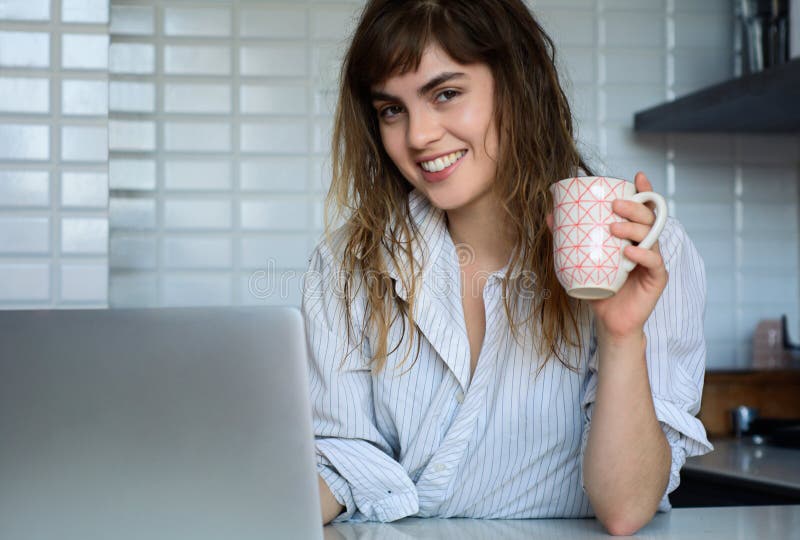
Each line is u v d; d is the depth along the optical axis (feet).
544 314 3.90
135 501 2.54
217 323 2.58
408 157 3.89
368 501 3.77
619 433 3.33
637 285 3.29
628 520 3.29
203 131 7.89
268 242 7.95
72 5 5.86
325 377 4.09
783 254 8.59
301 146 7.98
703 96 7.22
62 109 5.86
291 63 7.98
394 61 3.68
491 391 3.97
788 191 8.61
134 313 2.58
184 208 7.86
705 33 8.44
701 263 4.05
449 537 3.23
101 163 5.88
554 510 3.95
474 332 4.12
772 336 8.36
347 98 4.26
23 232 5.81
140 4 7.83
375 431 4.04
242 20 7.93
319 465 3.85
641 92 8.37
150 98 7.84
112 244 7.73
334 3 8.00
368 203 4.24
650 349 3.76
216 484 2.56
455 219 4.15
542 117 4.04
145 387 2.56
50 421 2.55
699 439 3.69
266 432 2.58
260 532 2.57
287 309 2.60
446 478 3.87
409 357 4.06
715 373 7.35
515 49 3.90
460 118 3.74
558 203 3.08
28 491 2.54
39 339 2.56
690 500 5.58
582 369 3.92
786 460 5.68
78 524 2.53
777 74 6.30
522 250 3.96
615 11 8.34
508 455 3.94
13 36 5.82
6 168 5.81
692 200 8.47
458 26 3.67
